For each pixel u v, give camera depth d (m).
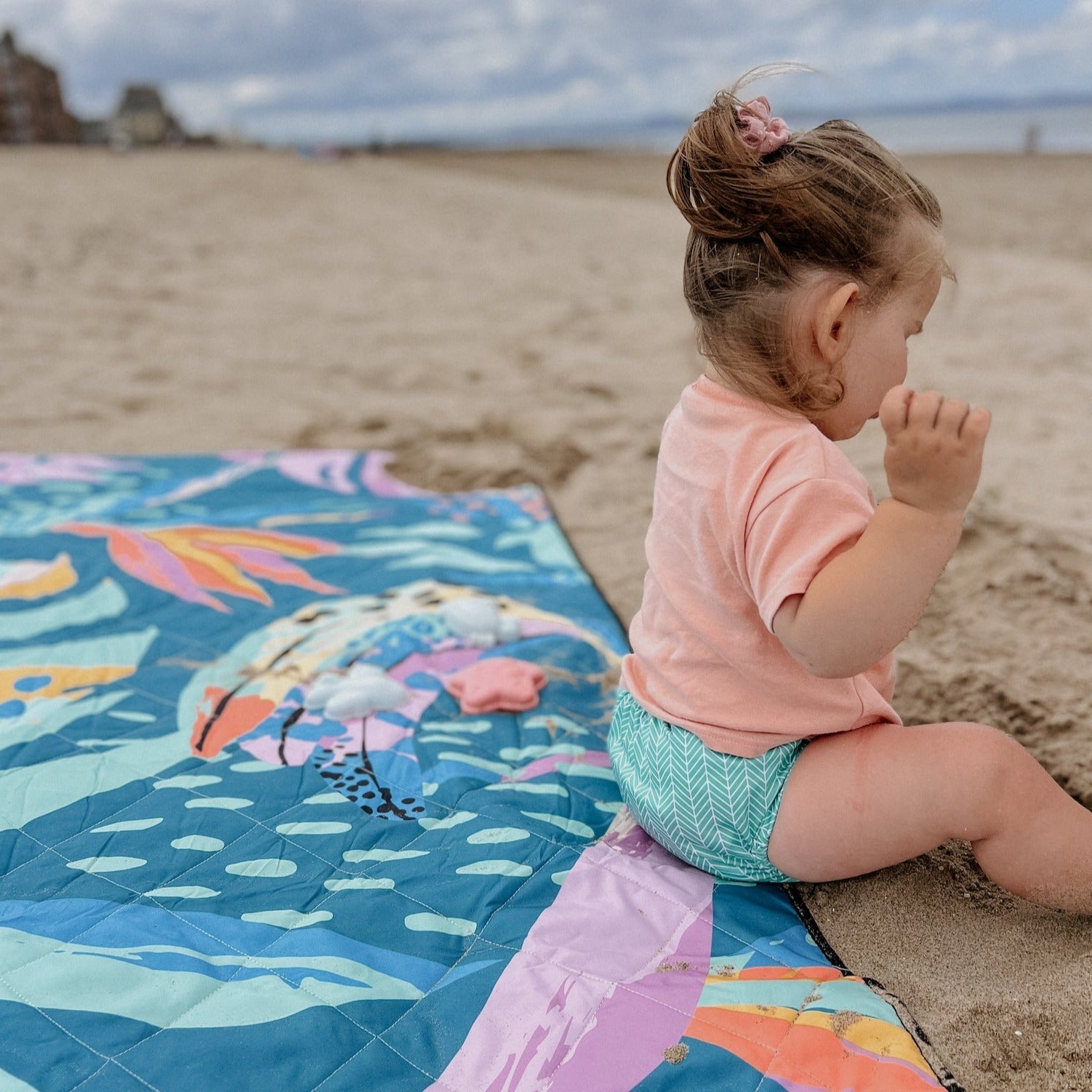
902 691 1.77
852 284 1.06
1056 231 7.45
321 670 1.75
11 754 1.50
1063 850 1.14
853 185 1.06
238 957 1.14
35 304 5.26
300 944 1.16
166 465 2.83
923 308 1.14
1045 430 3.15
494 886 1.26
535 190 14.73
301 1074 1.00
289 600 2.02
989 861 1.18
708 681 1.23
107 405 3.57
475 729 1.60
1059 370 3.86
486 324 5.04
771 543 1.06
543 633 1.91
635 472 2.96
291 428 3.34
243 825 1.36
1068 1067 1.03
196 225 9.07
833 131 1.12
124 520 2.42
